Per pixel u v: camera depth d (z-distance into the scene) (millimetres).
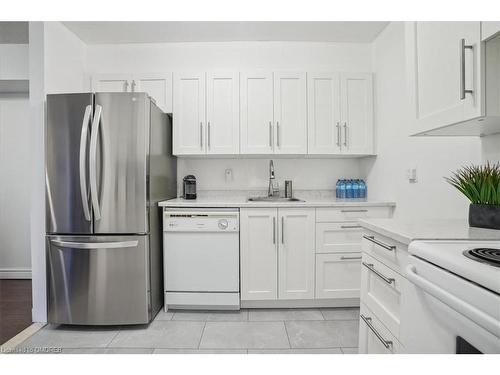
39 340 1974
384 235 1228
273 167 2994
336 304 2438
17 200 3217
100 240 2094
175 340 1956
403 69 2266
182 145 2654
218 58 2951
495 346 612
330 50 2943
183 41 2920
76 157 2066
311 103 2650
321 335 2010
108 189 2078
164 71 2777
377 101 2689
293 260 2377
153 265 2248
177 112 2646
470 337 697
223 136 2646
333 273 2395
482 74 1032
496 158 1428
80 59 2830
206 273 2357
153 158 2242
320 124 2666
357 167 3045
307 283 2385
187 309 2422
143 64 2953
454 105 1174
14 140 3211
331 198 2947
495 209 1206
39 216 2229
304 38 2857
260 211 2359
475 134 1480
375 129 2701
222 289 2357
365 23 2551
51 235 2113
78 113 2062
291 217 2369
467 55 1087
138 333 2055
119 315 2111
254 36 2834
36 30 2229
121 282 2107
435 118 1292
